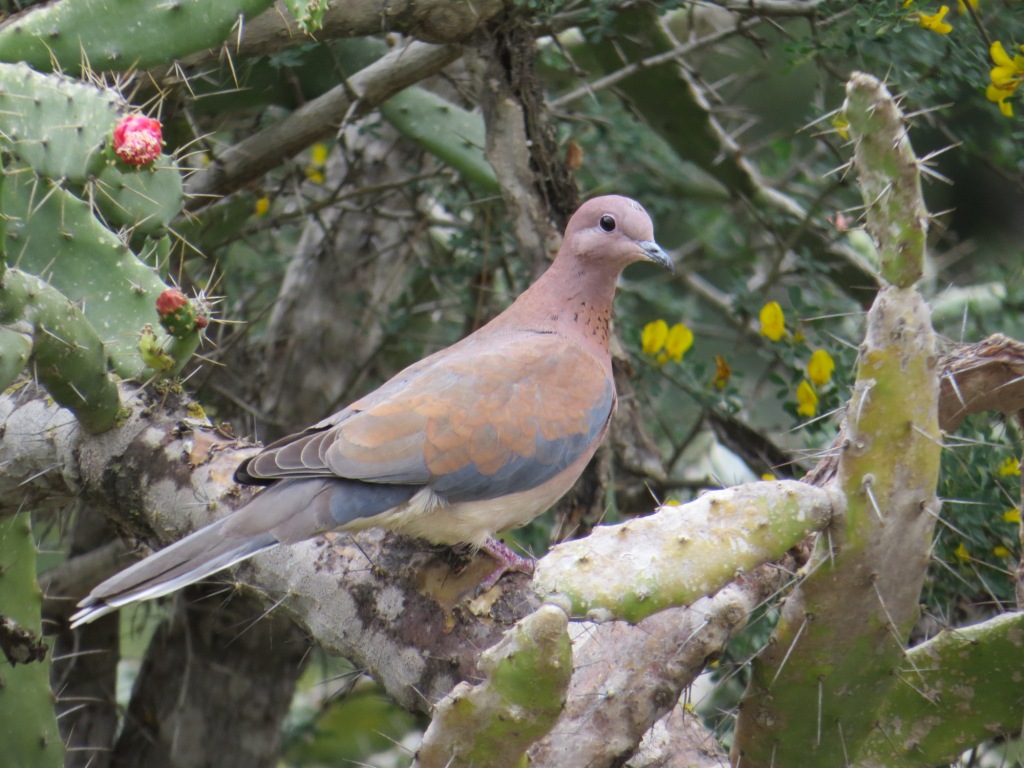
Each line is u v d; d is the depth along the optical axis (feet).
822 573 18.60
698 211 46.85
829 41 32.83
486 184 35.70
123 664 50.96
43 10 27.02
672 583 16.81
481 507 22.94
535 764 18.48
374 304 42.50
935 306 34.94
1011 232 54.44
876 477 18.13
